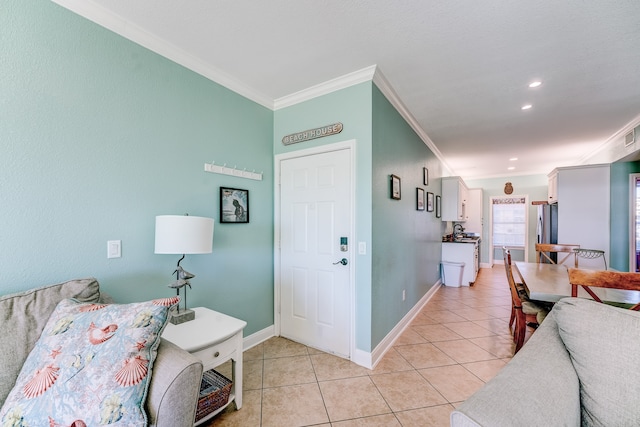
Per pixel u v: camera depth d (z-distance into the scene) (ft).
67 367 3.26
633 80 7.99
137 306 3.86
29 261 4.56
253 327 8.81
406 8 5.33
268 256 9.39
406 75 7.85
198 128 7.20
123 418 3.05
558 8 5.31
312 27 5.88
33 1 4.59
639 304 5.54
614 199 12.96
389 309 8.93
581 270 5.94
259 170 9.05
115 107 5.61
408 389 6.52
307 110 8.81
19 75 4.46
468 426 2.44
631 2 5.12
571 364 3.42
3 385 3.43
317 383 6.76
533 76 7.86
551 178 16.38
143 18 5.61
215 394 5.31
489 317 11.49
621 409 2.96
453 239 18.99
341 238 8.13
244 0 5.14
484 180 24.90
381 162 8.30
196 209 7.14
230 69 7.55
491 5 5.26
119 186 5.67
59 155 4.88
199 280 7.22
